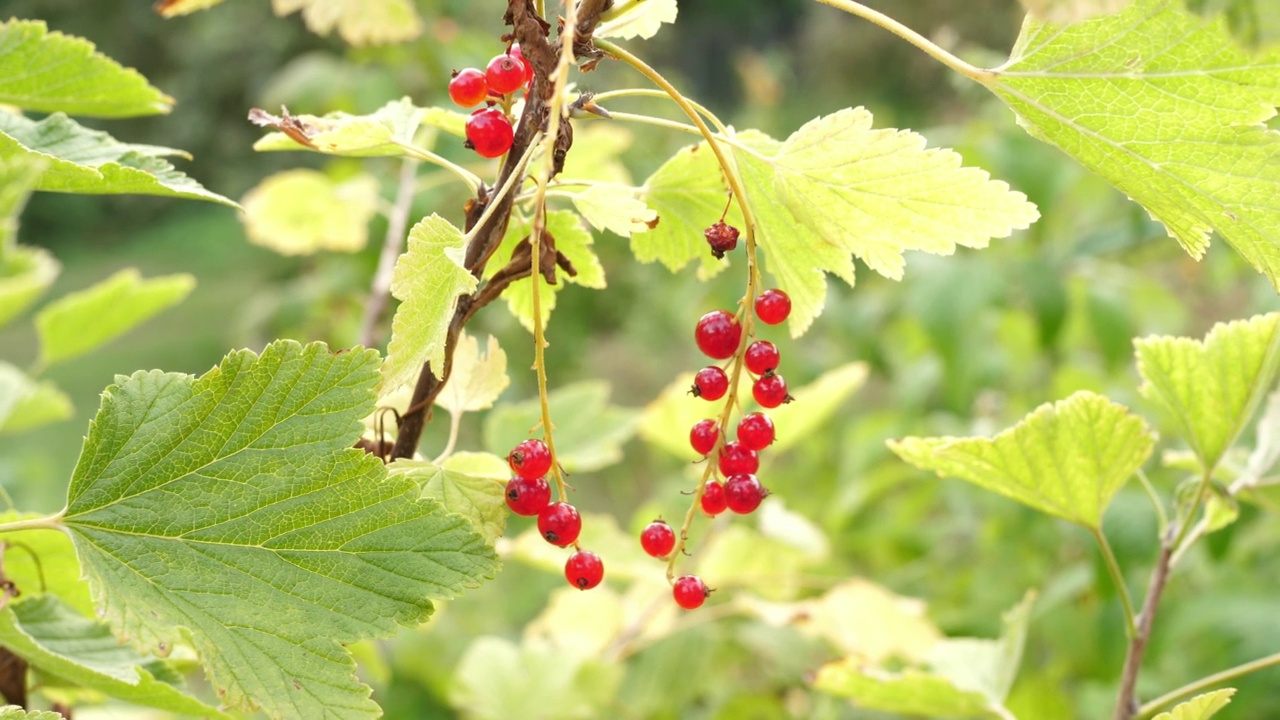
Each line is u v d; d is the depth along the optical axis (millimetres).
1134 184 597
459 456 610
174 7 678
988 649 758
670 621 970
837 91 3527
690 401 914
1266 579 1146
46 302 3863
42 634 617
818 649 1144
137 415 561
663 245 657
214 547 560
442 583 561
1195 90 571
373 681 1164
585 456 875
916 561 1376
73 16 3863
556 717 910
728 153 614
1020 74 585
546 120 580
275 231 1072
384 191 1426
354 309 1526
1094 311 1276
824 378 928
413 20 798
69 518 559
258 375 563
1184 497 685
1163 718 615
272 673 551
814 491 1659
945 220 594
